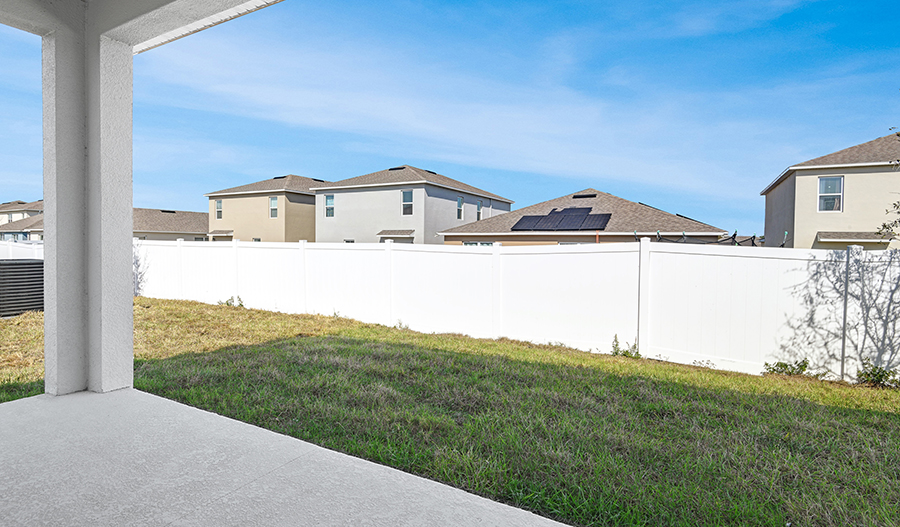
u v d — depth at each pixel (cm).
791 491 264
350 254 1034
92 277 386
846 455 321
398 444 321
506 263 847
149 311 1056
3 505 216
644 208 1953
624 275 742
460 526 208
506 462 292
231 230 3044
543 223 2006
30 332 766
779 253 632
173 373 510
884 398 501
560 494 253
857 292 588
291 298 1122
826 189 1686
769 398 476
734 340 661
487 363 601
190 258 1284
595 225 1856
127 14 345
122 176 391
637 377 552
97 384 390
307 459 278
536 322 820
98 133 373
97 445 289
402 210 2452
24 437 299
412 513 218
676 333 704
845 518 235
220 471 258
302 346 693
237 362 575
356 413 384
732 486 269
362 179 2656
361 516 213
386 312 989
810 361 616
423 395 456
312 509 219
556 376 541
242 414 377
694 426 373
